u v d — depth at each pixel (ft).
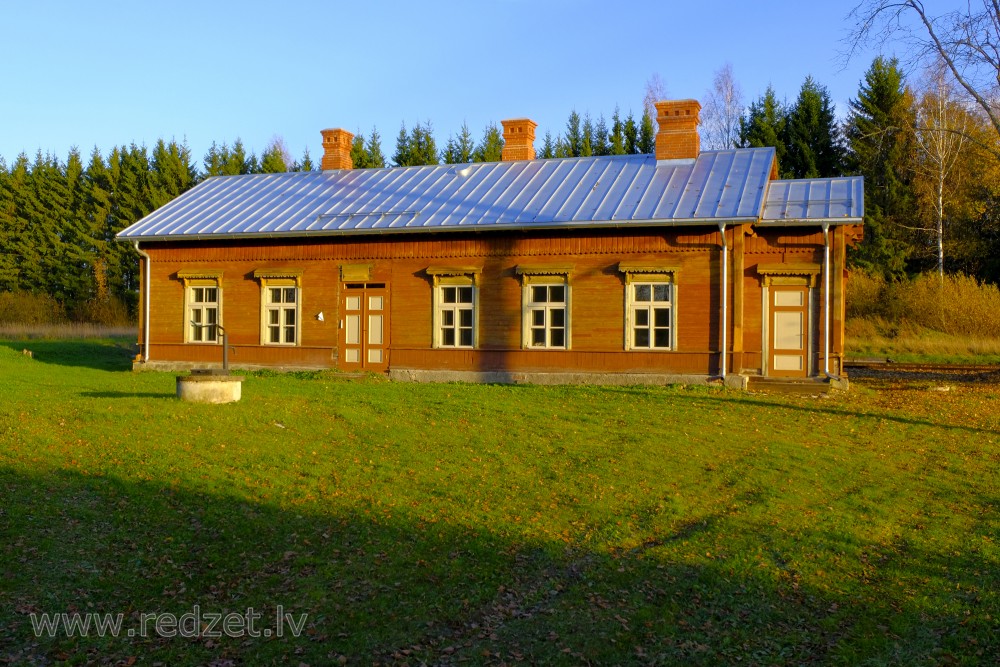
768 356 73.67
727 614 26.05
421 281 81.05
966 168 149.69
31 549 28.55
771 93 169.99
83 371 87.20
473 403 60.64
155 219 93.04
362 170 100.37
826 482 41.06
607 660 23.07
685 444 48.03
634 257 74.33
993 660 23.31
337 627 24.45
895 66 156.66
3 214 208.85
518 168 91.15
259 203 93.40
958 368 97.60
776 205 75.61
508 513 34.88
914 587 28.35
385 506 35.01
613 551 31.04
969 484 41.34
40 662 22.03
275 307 86.17
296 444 45.57
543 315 77.25
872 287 143.54
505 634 24.36
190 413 51.52
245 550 29.60
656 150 85.35
